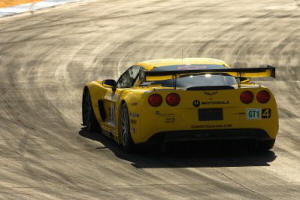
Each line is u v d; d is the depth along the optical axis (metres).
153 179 25.20
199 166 27.61
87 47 74.31
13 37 81.69
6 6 111.44
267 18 93.88
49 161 28.62
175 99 28.86
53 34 83.12
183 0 115.50
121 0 116.62
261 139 29.48
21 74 59.97
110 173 26.28
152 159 29.11
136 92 30.20
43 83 55.41
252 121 29.08
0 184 24.14
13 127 37.88
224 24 89.44
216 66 31.64
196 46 74.31
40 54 70.44
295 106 44.97
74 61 66.44
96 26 89.06
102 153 30.58
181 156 29.75
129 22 92.19
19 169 26.94
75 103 46.78
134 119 29.52
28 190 23.25
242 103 29.06
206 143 32.53
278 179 25.12
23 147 31.95
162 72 28.33
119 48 73.75
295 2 109.69
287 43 75.00
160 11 102.50
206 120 28.88
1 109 44.22
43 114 42.53
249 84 31.88
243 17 95.25
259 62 64.88
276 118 29.44
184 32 83.75
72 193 22.83
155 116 28.86
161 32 84.00
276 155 29.83
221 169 26.98
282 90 51.53
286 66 62.50
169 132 28.89
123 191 23.19
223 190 23.34
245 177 25.50
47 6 110.19
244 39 78.06
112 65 64.38
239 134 29.09
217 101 28.88
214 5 108.12
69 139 34.38
